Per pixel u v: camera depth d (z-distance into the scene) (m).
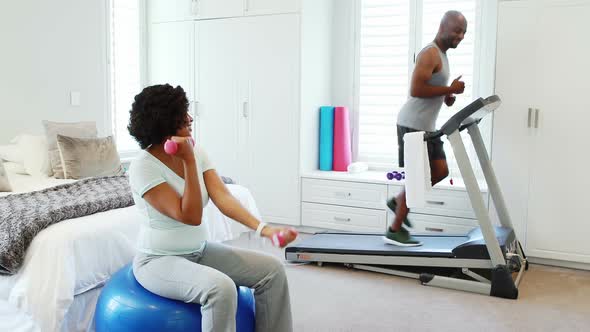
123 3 5.06
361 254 3.58
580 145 3.60
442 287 3.35
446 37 3.59
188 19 5.13
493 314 2.94
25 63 4.13
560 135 3.64
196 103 5.16
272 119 4.80
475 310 2.99
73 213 2.48
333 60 5.09
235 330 1.90
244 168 4.99
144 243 2.05
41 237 2.26
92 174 3.71
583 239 3.65
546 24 3.62
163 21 5.26
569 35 3.56
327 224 4.64
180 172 2.04
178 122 2.01
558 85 3.62
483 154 3.56
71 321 2.34
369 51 4.92
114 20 4.96
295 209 4.77
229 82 4.98
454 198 4.05
